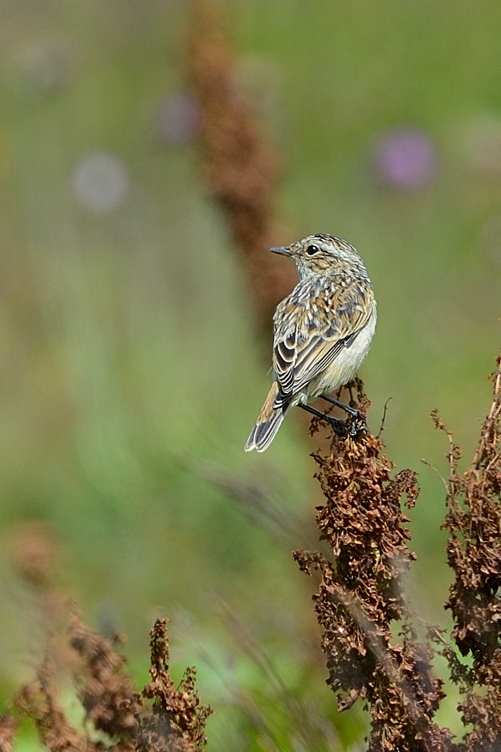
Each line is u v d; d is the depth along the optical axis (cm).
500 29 2484
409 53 2455
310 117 2344
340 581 760
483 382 1831
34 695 801
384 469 757
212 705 949
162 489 1591
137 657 1226
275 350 1059
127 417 1667
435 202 2103
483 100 2395
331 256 1169
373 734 750
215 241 1994
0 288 2095
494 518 730
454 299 1962
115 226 2078
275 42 2488
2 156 2200
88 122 2319
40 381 1939
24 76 2134
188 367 1756
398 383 1778
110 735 783
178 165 2167
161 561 1562
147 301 1900
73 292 1861
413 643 748
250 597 1366
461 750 745
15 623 1159
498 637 735
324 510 765
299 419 1466
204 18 1553
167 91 2345
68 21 2450
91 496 1636
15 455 1791
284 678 1023
